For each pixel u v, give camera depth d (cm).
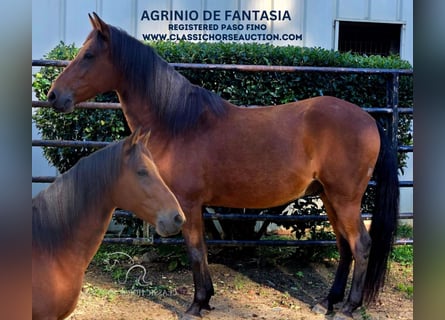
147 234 413
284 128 327
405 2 606
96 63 329
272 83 426
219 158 325
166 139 330
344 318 328
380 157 333
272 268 439
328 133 321
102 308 350
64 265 226
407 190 603
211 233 448
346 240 345
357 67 446
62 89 326
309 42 587
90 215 229
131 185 224
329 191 327
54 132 440
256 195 330
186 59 424
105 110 425
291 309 358
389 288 402
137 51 334
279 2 577
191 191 325
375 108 417
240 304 363
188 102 332
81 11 560
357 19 596
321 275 427
